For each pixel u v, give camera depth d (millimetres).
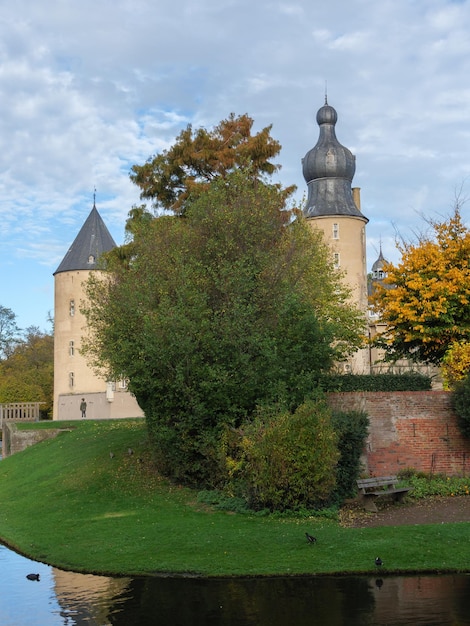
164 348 17969
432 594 10672
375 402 19391
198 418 18219
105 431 30406
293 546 13109
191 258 20031
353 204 51625
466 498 17281
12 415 48250
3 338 89625
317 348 19531
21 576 12680
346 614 9977
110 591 11516
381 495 17312
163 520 15797
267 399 17734
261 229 21844
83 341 34156
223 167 30391
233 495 17141
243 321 18469
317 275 27422
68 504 18719
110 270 24078
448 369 21344
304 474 15820
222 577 11852
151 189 31359
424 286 25047
